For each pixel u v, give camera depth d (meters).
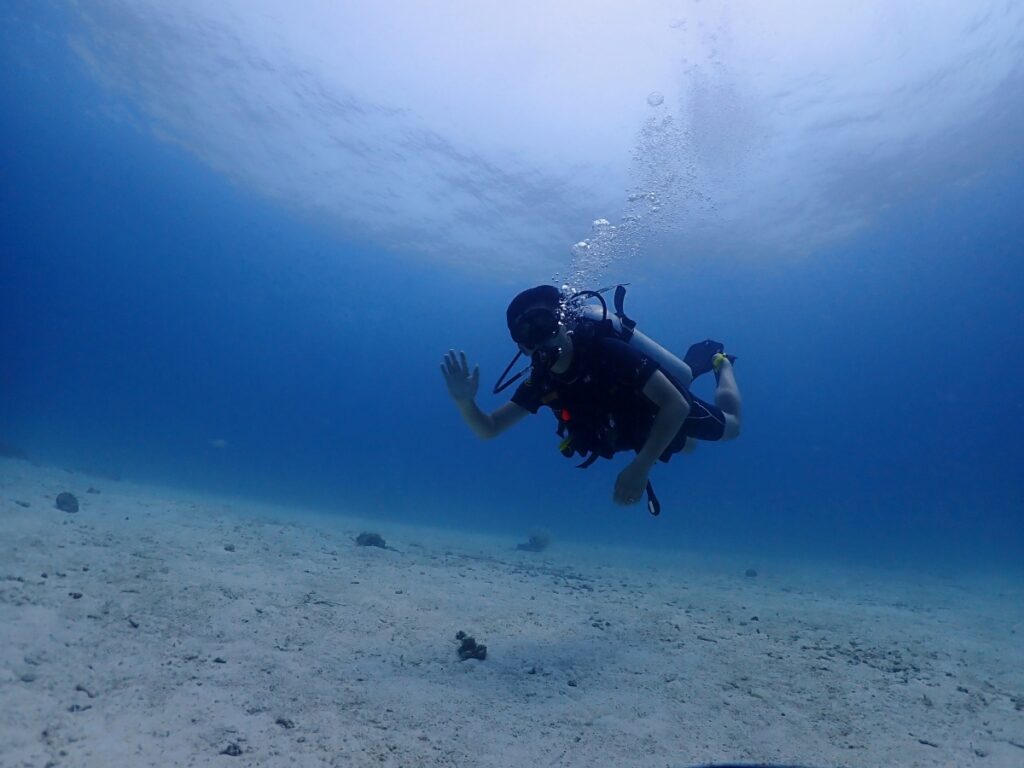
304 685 2.93
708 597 7.74
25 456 16.05
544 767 2.39
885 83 16.50
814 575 13.32
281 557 6.37
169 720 2.39
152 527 7.12
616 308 3.47
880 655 4.69
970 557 23.16
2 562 4.23
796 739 2.86
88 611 3.49
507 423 3.52
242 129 22.81
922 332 56.28
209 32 17.38
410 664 3.46
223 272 63.28
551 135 19.05
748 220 23.69
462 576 6.87
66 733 2.16
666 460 3.68
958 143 20.08
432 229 28.00
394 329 73.44
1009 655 5.20
